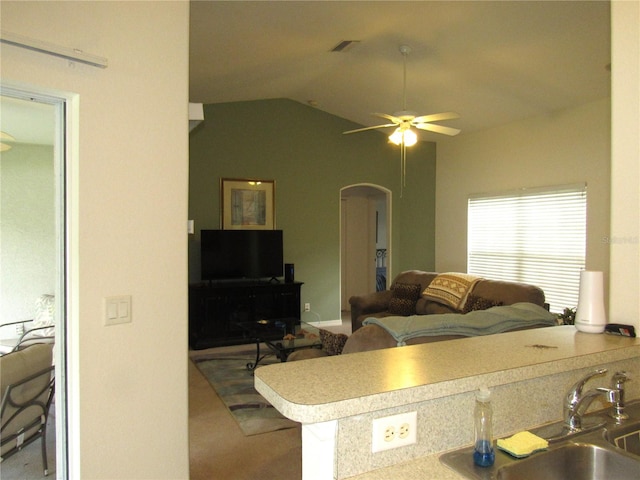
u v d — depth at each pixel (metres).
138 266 1.68
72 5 1.50
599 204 4.91
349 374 1.14
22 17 1.39
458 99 5.48
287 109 6.51
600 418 1.39
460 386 1.12
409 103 5.82
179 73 1.79
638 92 1.56
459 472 1.04
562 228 5.32
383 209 9.00
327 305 6.84
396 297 5.49
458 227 6.96
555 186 5.38
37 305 1.55
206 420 3.37
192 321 5.60
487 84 4.96
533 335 1.63
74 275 1.54
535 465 1.12
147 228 1.70
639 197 1.57
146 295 1.70
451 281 4.99
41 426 1.58
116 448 1.63
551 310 5.43
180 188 1.79
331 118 6.82
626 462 1.15
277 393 1.01
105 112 1.59
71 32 1.50
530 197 5.74
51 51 1.43
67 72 1.49
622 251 1.63
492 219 6.34
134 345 1.67
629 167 1.59
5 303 1.50
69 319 1.56
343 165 6.90
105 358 1.60
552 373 1.28
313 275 6.73
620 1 1.60
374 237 8.48
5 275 1.50
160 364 1.74
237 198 6.20
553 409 1.34
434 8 3.56
